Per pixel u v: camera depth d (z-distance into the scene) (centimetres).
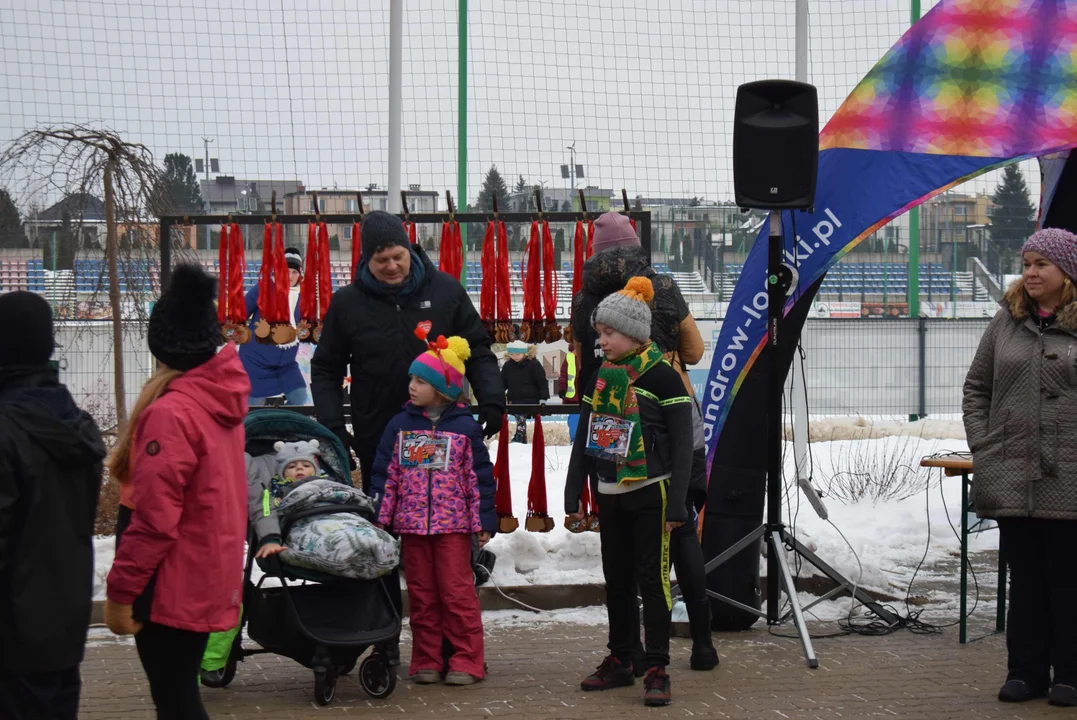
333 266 1070
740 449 695
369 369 612
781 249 659
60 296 1048
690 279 1299
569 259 980
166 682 392
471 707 527
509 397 1142
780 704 530
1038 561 544
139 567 374
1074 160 768
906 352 1451
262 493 546
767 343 669
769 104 643
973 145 694
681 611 676
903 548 895
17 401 348
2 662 344
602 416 551
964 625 644
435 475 573
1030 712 520
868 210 698
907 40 706
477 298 1151
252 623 545
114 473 404
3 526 339
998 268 1462
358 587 546
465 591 574
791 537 670
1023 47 696
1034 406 539
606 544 561
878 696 543
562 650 634
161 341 388
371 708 526
